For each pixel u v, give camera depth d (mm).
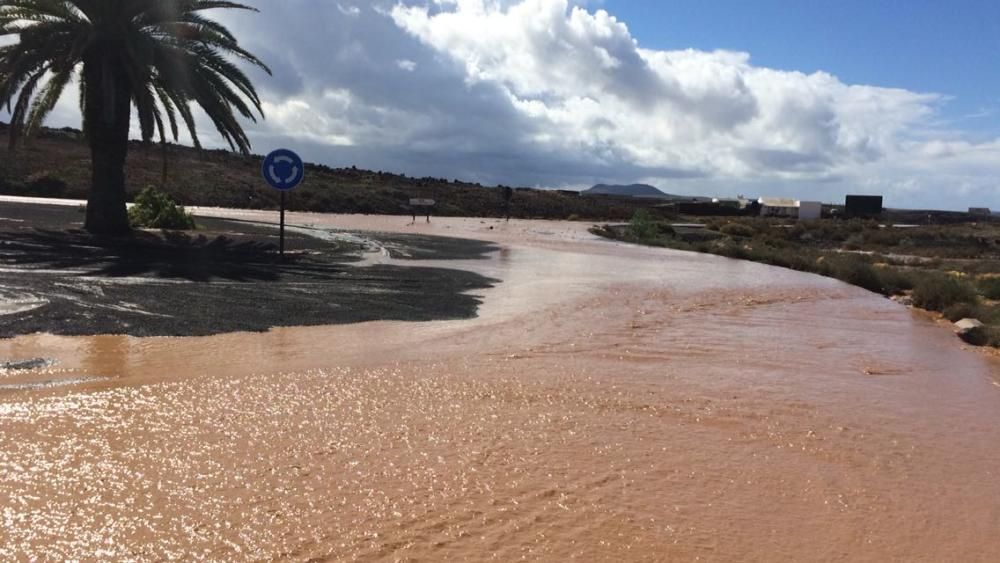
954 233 65875
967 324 11070
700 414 5715
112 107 18125
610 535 3506
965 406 6473
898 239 60938
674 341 8914
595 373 6973
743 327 10336
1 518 3381
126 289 10258
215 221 28391
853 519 3852
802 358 8297
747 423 5531
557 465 4414
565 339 8664
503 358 7477
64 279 10758
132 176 52469
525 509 3754
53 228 18797
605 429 5199
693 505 3922
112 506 3549
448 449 4598
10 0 17891
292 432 4785
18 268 11672
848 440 5234
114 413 5016
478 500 3834
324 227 30406
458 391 6059
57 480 3834
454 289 12867
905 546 3562
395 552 3227
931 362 8562
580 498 3932
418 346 7930
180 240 18625
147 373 6168
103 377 5969
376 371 6645
